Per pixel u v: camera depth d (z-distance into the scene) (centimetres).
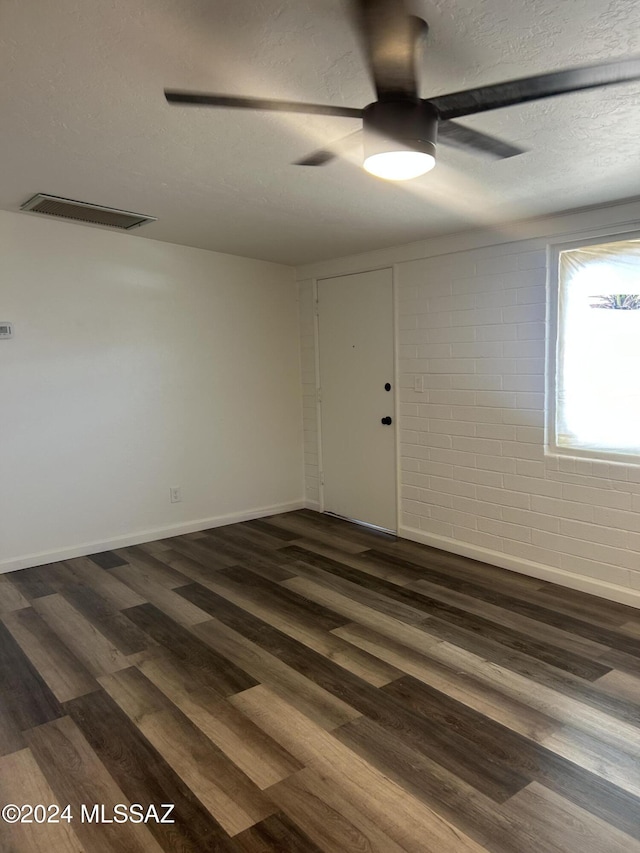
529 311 352
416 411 428
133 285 422
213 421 475
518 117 202
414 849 164
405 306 427
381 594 341
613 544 324
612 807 178
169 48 162
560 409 344
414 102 155
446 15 145
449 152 234
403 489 445
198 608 325
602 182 275
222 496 486
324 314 498
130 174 270
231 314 479
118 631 298
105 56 167
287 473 529
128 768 199
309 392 523
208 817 177
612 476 322
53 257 385
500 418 373
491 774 193
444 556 405
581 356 332
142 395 434
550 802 181
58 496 400
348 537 452
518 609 318
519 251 354
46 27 152
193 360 459
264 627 301
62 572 382
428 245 404
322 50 163
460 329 391
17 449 382
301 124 212
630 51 164
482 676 252
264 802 182
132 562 400
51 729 220
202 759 202
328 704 233
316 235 393
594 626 296
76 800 185
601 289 321
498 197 300
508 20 147
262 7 142
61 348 394
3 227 365
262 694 241
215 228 377
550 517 352
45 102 196
